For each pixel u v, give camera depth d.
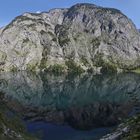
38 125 115.69
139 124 76.44
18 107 148.38
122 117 132.25
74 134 103.75
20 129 93.44
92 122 125.38
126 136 72.69
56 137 99.19
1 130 76.38
